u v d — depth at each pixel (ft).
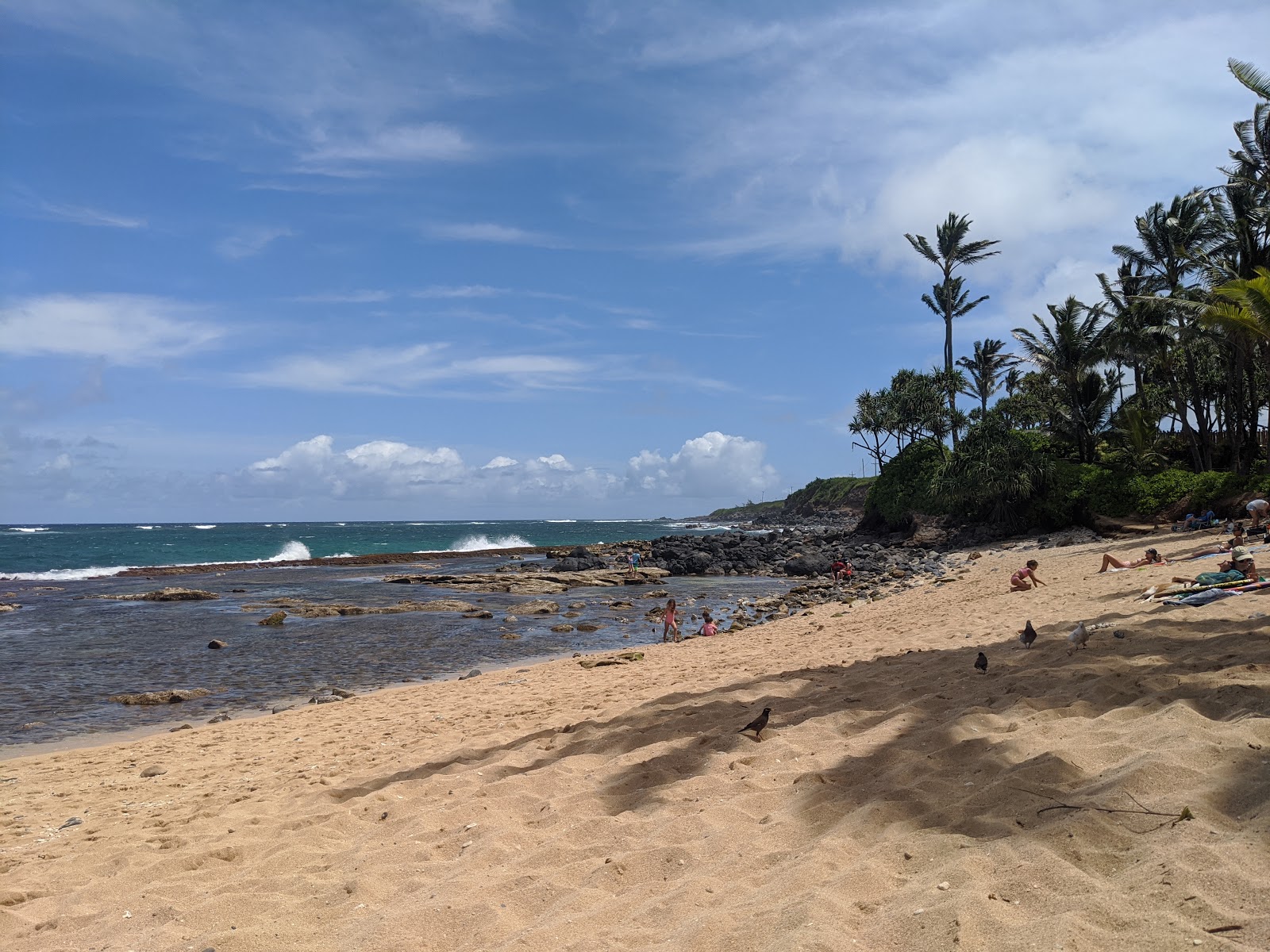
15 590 129.29
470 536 368.07
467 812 18.56
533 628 83.41
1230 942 8.73
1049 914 10.00
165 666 63.05
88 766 32.94
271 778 26.68
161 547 274.77
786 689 27.09
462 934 12.38
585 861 14.67
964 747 16.93
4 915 15.42
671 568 165.68
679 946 10.75
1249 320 82.43
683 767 19.56
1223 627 25.35
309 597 119.03
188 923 13.78
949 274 169.17
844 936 10.22
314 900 14.56
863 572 131.75
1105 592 42.86
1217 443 128.26
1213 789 12.59
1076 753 15.23
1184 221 109.70
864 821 13.97
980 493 134.82
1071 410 137.28
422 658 65.92
